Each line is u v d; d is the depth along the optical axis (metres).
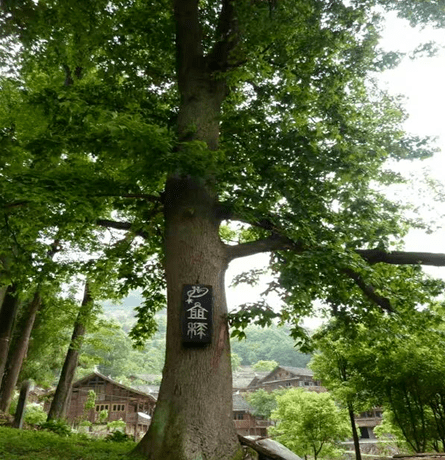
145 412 36.91
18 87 10.82
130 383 54.91
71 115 7.75
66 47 10.80
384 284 8.20
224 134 9.02
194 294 6.65
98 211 8.43
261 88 9.21
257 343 99.75
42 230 10.45
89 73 12.67
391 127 9.91
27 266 9.45
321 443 22.28
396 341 10.34
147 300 10.76
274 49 8.58
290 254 7.96
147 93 10.17
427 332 9.62
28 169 7.04
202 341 6.32
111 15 9.93
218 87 9.03
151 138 6.03
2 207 7.18
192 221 7.34
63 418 15.20
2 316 14.23
